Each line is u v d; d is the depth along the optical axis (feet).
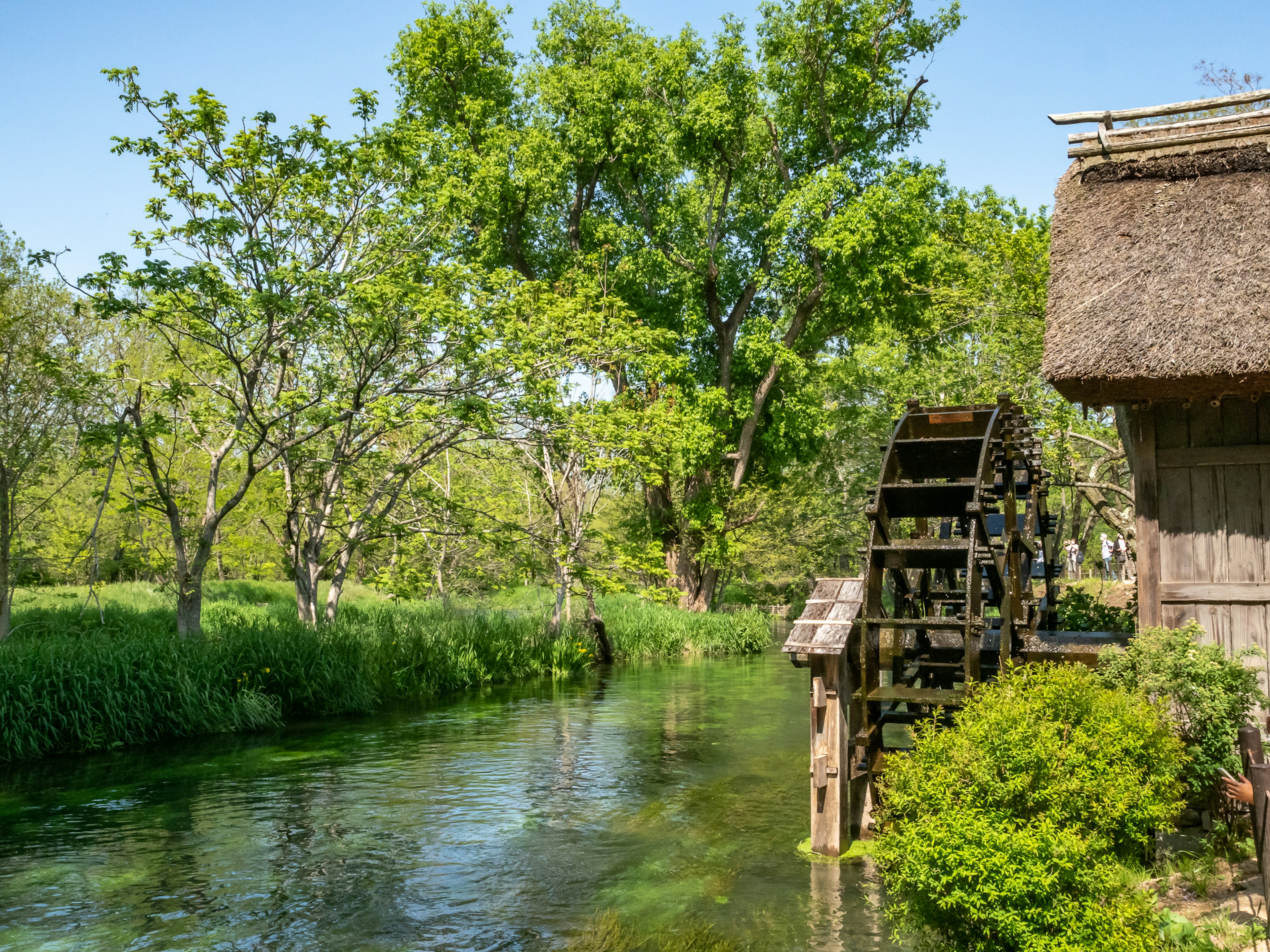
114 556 85.10
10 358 56.39
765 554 137.08
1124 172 29.66
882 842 18.78
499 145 95.50
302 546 64.59
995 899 15.67
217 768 39.78
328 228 50.49
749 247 108.99
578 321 61.00
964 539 32.65
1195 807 22.31
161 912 23.71
